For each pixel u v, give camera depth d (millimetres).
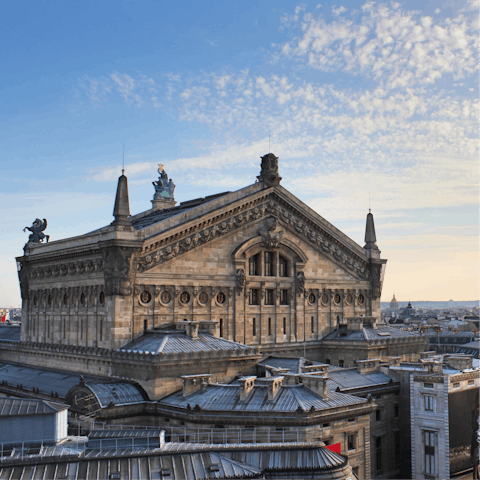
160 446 49781
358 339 89562
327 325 94438
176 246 77875
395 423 79688
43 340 90375
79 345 80625
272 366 80125
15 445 50875
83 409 65125
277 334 87688
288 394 63969
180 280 78188
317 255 94062
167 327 76500
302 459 48531
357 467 65625
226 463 46438
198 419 61781
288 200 89688
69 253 82312
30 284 95188
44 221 99938
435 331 192500
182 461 45812
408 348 94812
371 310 100312
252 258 87062
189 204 97688
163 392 67688
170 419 64812
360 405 66812
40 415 51875
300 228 91438
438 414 73500
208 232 80812
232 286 83188
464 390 75375
